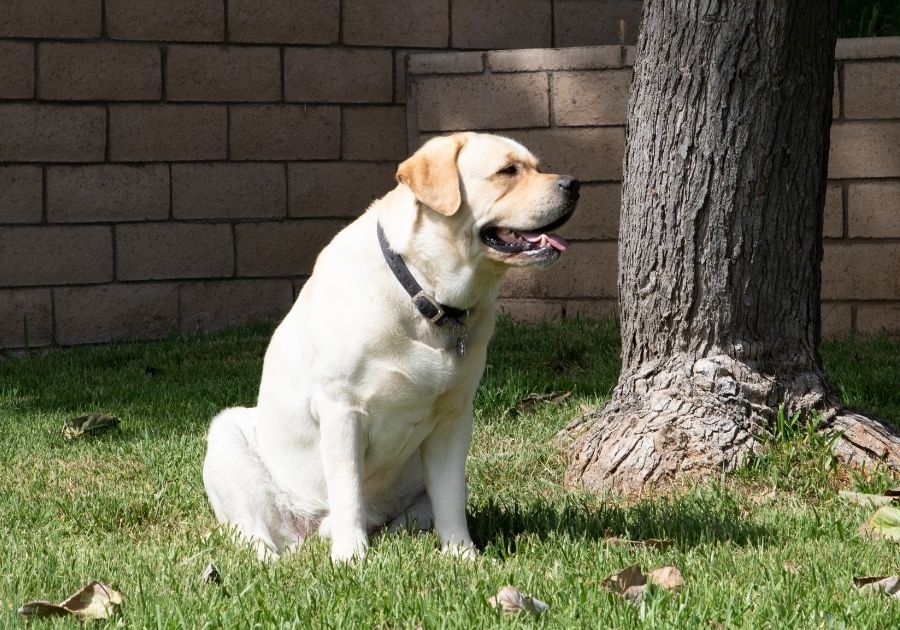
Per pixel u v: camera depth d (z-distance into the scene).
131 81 10.27
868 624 3.79
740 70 5.98
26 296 10.09
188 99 10.45
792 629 3.78
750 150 6.04
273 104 10.71
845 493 5.66
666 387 6.23
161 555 4.79
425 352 4.70
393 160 11.12
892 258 9.52
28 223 10.05
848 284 9.61
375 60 10.97
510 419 7.50
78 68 10.10
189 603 4.04
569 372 8.58
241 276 10.73
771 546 4.85
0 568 4.58
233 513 5.29
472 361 4.83
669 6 6.09
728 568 4.48
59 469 6.62
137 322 10.44
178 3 10.36
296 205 10.86
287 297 10.90
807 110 6.10
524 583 4.24
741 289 6.15
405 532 4.91
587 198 10.14
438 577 4.33
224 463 5.26
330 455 4.79
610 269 10.13
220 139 10.56
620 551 4.66
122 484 6.32
